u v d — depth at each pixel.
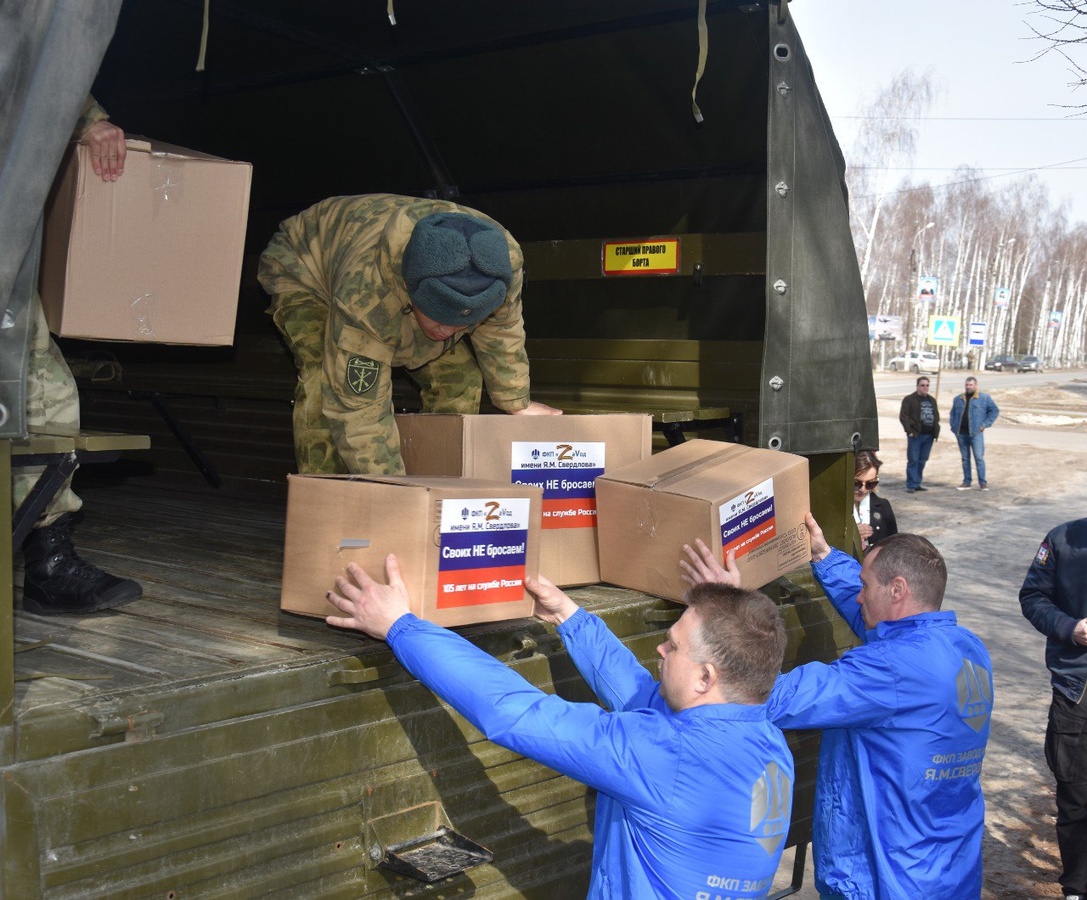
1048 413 33.75
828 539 3.71
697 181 4.10
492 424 2.83
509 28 3.94
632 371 4.31
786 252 3.37
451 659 2.02
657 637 2.91
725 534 2.75
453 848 2.25
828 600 3.55
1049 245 81.38
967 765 2.61
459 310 2.64
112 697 1.82
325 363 2.85
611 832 2.08
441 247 2.59
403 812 2.25
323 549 2.31
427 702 2.31
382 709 2.21
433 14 3.87
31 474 2.30
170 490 5.16
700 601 2.07
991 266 69.88
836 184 3.52
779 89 3.34
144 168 2.31
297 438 3.38
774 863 2.04
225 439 5.24
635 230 4.29
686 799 1.94
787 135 3.36
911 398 15.13
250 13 4.04
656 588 2.86
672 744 1.95
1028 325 83.12
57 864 1.71
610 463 3.08
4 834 1.66
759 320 4.00
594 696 2.74
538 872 2.56
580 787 2.66
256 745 1.98
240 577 3.11
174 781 1.85
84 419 5.93
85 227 2.25
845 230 3.54
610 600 2.91
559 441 2.96
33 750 1.69
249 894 1.97
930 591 2.67
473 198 4.81
